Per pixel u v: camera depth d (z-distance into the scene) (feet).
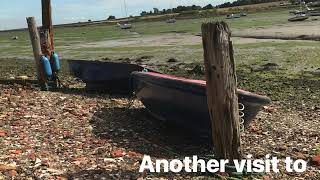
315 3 480.23
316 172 30.45
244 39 179.63
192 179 28.09
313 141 37.96
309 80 76.69
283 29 214.48
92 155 31.68
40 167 28.12
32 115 42.80
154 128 41.55
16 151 31.12
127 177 27.43
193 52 138.10
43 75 59.41
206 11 645.10
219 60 28.22
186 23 435.12
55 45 227.61
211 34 28.09
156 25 463.01
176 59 121.49
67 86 65.72
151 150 34.32
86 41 254.68
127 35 301.84
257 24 283.59
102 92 60.39
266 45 142.51
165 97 41.06
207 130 37.76
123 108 48.98
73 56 151.33
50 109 45.98
